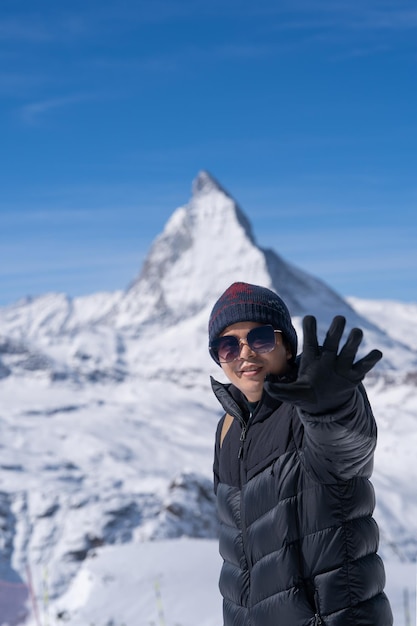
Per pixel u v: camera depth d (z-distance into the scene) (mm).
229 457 3090
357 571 2727
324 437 2549
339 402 2439
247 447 2943
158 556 16328
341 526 2723
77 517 110250
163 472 186375
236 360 2883
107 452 196750
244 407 3039
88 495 116812
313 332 2404
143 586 14859
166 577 15125
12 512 117312
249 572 2965
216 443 3330
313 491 2738
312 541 2736
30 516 116500
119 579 15281
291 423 2812
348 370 2385
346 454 2602
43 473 141250
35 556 106625
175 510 99562
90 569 15680
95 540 101500
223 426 3297
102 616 13133
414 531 137875
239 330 2887
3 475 136500
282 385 2408
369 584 2746
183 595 14094
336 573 2723
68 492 120562
